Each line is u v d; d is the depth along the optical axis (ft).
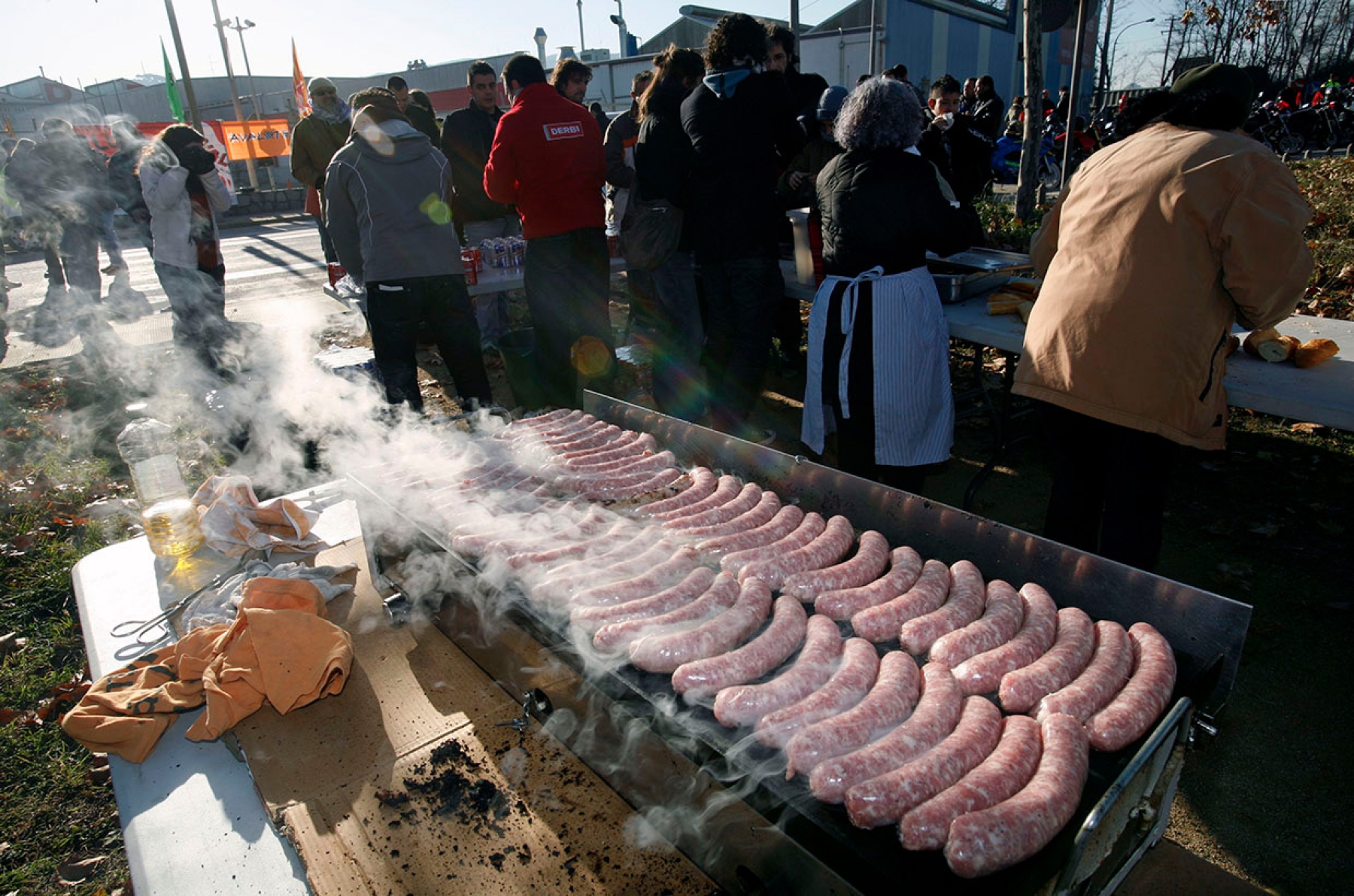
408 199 15.05
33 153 28.32
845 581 6.46
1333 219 29.22
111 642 8.59
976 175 22.86
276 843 5.99
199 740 6.98
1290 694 9.30
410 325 15.89
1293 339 9.98
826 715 4.97
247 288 34.06
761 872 4.99
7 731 10.37
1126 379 7.75
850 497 7.63
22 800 9.48
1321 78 111.65
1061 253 8.38
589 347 17.16
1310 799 7.95
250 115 116.67
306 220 63.36
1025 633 5.61
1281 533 12.53
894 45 65.36
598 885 5.42
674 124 14.79
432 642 8.27
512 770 6.46
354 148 14.80
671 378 16.97
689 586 6.29
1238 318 7.66
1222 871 5.40
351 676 7.77
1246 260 7.05
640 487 8.45
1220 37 115.55
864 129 10.16
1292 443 15.46
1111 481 8.41
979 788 4.31
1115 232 7.77
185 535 9.95
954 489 14.66
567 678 6.06
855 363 10.96
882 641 5.93
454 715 7.14
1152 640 5.41
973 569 6.47
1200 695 5.33
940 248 10.65
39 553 14.24
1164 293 7.47
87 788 9.60
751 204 13.85
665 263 16.21
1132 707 4.80
